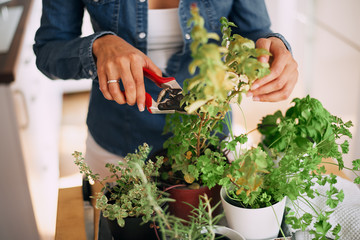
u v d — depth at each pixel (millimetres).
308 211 859
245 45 648
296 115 845
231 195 812
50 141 2184
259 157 658
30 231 1391
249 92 828
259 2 1098
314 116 817
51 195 1857
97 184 998
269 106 2609
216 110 682
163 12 1074
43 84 2248
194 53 506
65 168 2465
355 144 2119
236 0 1089
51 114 2449
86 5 1085
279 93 882
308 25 2885
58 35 1091
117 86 831
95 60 964
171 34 1097
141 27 1076
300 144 777
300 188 743
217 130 853
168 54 1122
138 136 1202
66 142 2785
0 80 1203
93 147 1265
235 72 677
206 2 1074
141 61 832
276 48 892
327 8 2719
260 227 773
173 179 834
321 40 2809
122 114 1182
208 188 803
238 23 1128
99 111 1214
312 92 2756
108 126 1211
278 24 2936
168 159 882
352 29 2543
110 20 1080
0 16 1803
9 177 1312
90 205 949
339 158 783
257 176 650
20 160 1298
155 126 1188
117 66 820
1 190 1317
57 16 1075
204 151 833
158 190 773
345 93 2607
